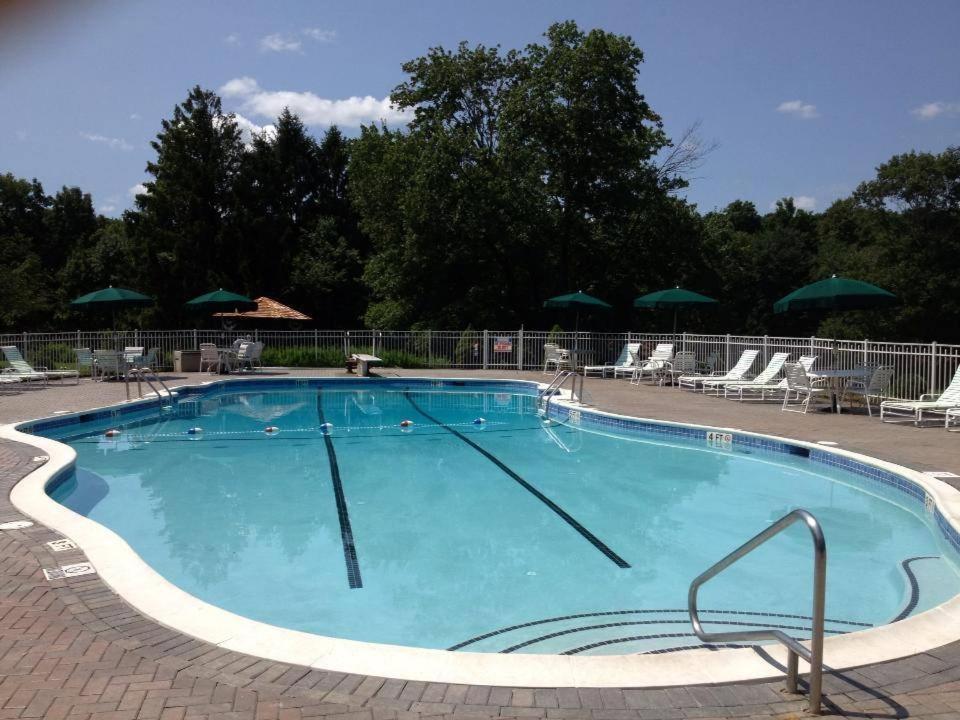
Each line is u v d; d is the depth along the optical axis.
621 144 26.33
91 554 5.01
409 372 21.41
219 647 3.58
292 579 5.81
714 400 14.88
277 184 37.56
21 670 3.33
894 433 10.59
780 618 4.98
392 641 4.69
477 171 26.53
